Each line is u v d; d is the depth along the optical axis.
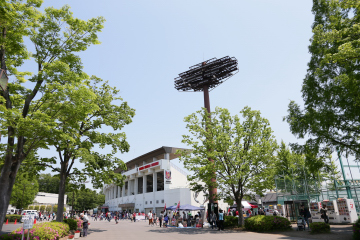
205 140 27.75
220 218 24.36
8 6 11.55
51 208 93.50
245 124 27.50
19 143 12.84
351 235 15.21
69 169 25.31
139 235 21.03
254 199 27.98
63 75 13.62
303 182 32.66
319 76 17.41
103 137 26.72
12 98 13.94
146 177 75.38
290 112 19.45
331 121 16.27
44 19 14.25
